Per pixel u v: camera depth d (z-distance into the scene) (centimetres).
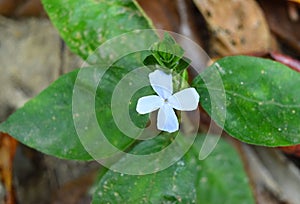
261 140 29
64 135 30
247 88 29
